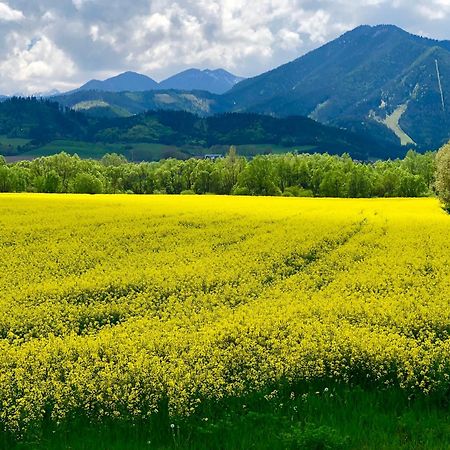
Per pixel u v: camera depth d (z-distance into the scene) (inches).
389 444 336.5
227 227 1158.3
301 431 342.0
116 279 737.6
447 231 1106.7
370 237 1043.3
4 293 670.5
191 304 625.3
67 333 555.8
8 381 405.7
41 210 1369.3
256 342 484.1
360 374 441.7
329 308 570.6
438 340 469.1
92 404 378.3
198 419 373.1
